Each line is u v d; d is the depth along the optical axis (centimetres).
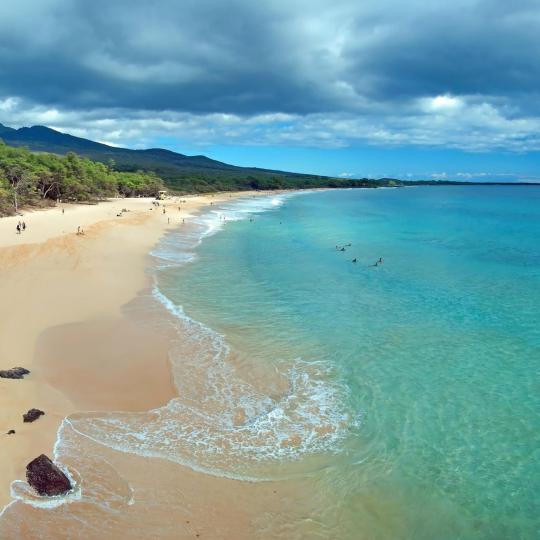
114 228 5628
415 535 1139
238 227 7244
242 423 1575
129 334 2330
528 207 12638
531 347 2250
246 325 2530
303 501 1227
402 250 5112
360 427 1570
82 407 1609
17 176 7438
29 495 1149
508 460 1411
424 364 2059
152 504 1176
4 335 2172
